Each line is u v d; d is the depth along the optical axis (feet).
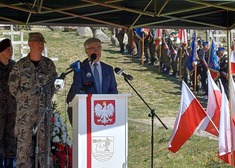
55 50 110.83
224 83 74.28
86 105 26.12
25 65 29.94
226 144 39.88
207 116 39.32
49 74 30.27
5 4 32.24
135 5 34.06
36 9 32.45
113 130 26.32
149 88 86.74
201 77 82.23
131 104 76.23
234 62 51.67
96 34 128.67
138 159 51.01
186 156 50.67
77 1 33.14
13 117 33.14
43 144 29.48
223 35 93.76
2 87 32.78
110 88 30.99
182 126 39.11
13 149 33.27
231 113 38.42
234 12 35.78
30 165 29.76
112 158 26.30
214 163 48.52
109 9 34.81
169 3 33.65
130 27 36.73
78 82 30.32
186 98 39.11
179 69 92.94
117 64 102.68
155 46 101.19
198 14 35.81
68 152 35.58
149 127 60.70
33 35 30.12
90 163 26.12
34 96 29.63
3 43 32.81
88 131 26.13
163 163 49.62
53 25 36.32
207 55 81.76
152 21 36.50
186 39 90.12
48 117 28.27
